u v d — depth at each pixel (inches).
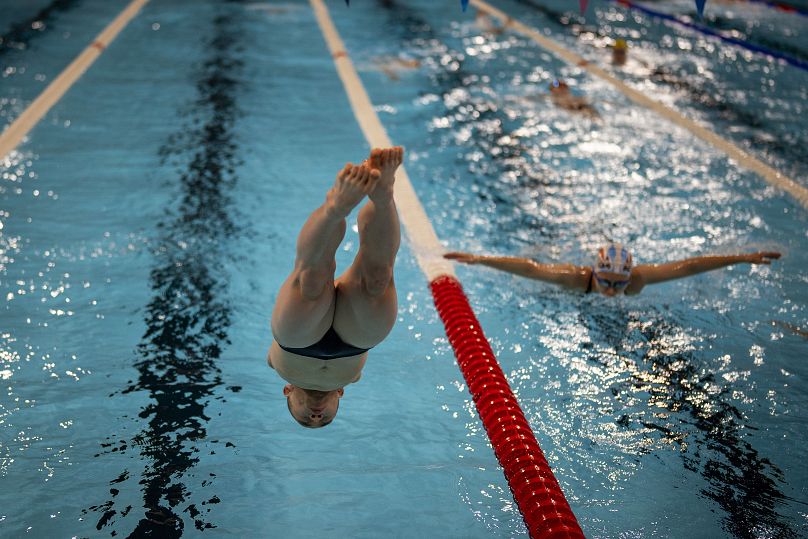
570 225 175.3
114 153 202.1
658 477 106.9
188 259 156.1
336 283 83.9
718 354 134.0
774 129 235.0
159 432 112.4
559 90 257.3
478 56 300.8
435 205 182.7
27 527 94.7
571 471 107.9
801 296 150.9
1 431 110.2
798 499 103.1
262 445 111.3
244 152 206.1
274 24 335.3
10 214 169.5
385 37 322.7
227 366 127.3
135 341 132.0
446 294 146.6
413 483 105.1
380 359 131.3
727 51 319.0
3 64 267.1
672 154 215.3
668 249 166.1
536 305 146.9
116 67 270.5
